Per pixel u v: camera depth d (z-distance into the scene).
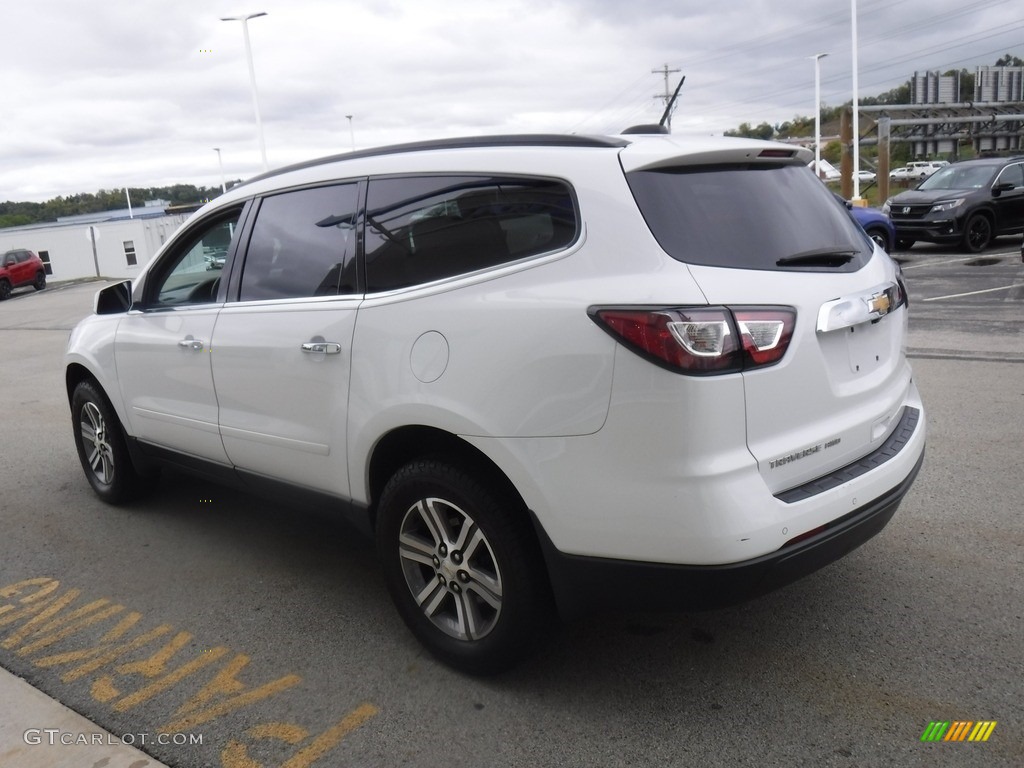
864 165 45.50
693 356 2.36
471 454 2.87
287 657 3.24
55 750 2.71
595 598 2.63
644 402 2.41
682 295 2.40
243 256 3.76
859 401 2.87
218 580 3.96
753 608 3.43
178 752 2.69
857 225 3.25
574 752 2.62
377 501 3.27
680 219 2.57
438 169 3.04
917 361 7.68
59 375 10.00
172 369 4.05
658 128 3.19
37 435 6.84
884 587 3.53
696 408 2.37
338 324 3.18
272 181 3.73
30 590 3.95
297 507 3.62
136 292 4.39
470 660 2.98
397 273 3.07
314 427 3.33
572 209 2.67
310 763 2.62
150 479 4.93
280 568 4.07
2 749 2.72
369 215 3.22
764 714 2.75
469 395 2.73
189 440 4.07
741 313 2.44
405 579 3.14
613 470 2.48
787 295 2.58
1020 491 4.44
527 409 2.61
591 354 2.48
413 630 3.18
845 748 2.57
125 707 2.96
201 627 3.51
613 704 2.84
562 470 2.56
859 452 2.86
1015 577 3.54
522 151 2.86
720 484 2.39
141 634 3.48
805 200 2.97
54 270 51.16
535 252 2.72
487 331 2.71
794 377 2.57
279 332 3.42
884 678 2.91
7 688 3.09
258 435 3.60
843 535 2.66
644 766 2.53
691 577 2.44
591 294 2.52
